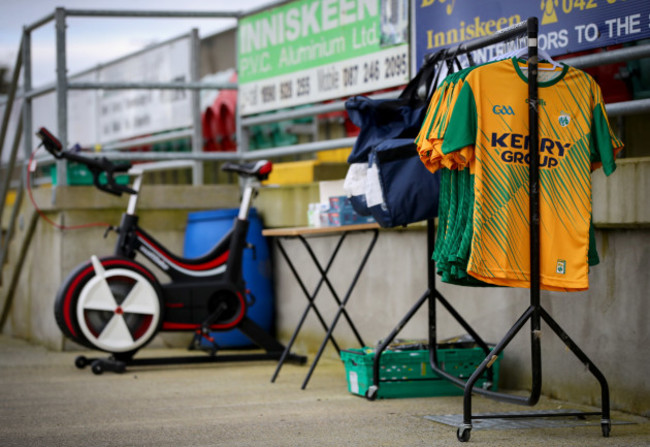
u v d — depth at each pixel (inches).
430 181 180.9
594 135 163.0
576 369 191.5
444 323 227.6
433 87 187.2
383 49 251.1
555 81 160.9
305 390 215.3
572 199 160.7
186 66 323.0
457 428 168.2
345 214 219.1
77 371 255.0
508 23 209.9
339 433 165.8
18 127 343.3
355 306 259.9
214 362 259.0
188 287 258.4
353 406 193.0
